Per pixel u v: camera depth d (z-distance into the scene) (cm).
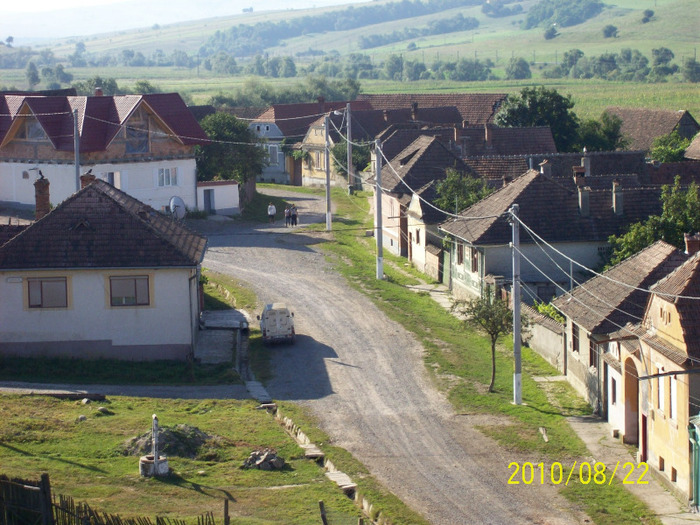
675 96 15975
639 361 3075
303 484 2616
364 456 3014
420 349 4247
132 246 3931
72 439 2828
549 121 9038
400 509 2500
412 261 6147
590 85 19050
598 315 3544
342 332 4475
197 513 2258
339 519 2302
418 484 2786
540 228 4831
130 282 3931
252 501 2412
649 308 3078
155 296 3938
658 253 3688
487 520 2528
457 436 3234
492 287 4694
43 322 3903
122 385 3672
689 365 2688
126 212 4041
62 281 3897
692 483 2655
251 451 2870
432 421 3381
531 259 4828
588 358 3638
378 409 3500
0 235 4175
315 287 5272
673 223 4444
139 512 2217
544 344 4247
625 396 3200
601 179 5900
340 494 2545
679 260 3609
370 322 4644
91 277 3903
